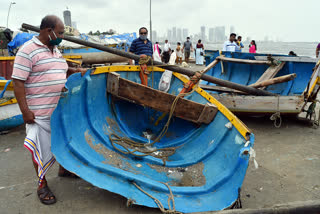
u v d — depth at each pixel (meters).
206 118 3.86
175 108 3.91
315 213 2.05
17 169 3.63
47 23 2.49
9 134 5.11
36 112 2.59
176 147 4.00
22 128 5.48
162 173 3.25
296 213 2.04
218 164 3.19
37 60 2.49
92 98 3.78
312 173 3.64
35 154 2.59
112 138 3.74
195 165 3.42
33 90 2.57
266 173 3.66
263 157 4.16
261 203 2.96
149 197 2.61
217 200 2.66
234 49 10.18
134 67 4.96
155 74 5.31
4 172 3.53
